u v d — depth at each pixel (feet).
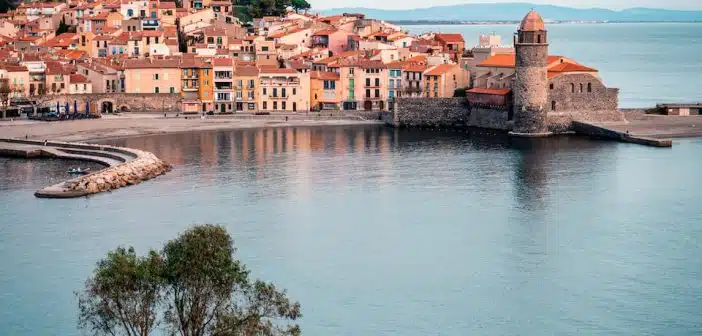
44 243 613.93
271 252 597.52
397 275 556.51
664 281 544.21
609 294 526.57
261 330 387.96
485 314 501.97
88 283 461.78
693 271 559.79
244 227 654.12
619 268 567.18
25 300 513.45
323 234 637.71
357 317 497.05
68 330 476.13
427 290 533.14
